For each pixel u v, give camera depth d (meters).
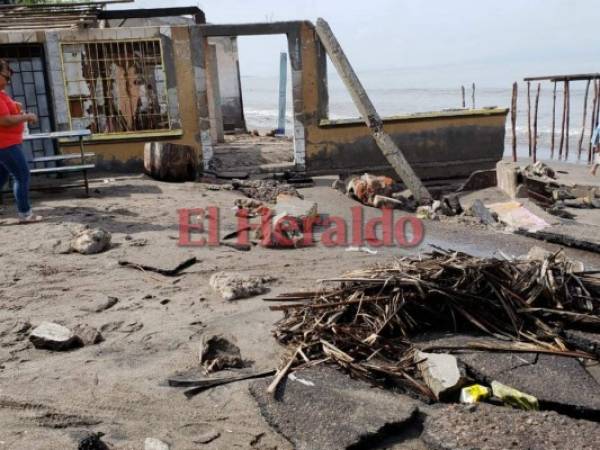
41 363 4.34
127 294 5.80
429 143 13.65
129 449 3.30
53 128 12.45
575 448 3.08
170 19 20.36
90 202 9.46
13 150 7.71
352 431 3.33
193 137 12.91
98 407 3.74
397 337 4.43
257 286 5.80
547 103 45.00
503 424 3.31
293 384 3.87
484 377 3.85
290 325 4.64
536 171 12.14
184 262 6.56
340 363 4.07
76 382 4.04
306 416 3.53
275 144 17.38
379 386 3.87
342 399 3.67
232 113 23.45
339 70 12.29
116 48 12.37
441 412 3.47
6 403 3.76
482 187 11.80
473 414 3.42
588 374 3.91
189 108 12.80
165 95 12.70
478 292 4.69
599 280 4.98
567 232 8.01
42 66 12.19
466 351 4.18
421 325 4.59
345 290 4.73
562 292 4.77
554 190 11.05
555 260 5.46
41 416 3.62
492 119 13.74
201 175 12.58
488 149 13.89
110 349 4.58
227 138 19.75
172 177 11.54
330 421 3.45
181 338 4.75
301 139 13.17
